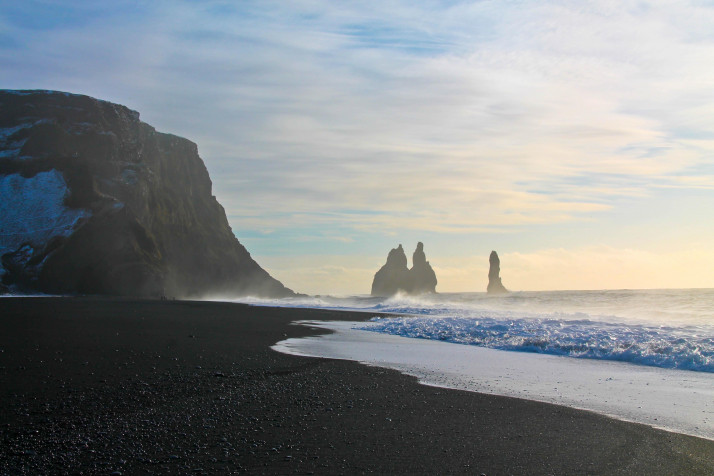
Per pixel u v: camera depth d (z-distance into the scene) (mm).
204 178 105562
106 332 22469
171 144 98062
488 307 52625
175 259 85000
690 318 32969
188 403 10648
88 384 12117
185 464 7383
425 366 15953
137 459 7543
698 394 12219
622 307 50406
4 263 63375
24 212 67812
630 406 11016
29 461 7414
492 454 7914
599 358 17859
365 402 11031
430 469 7297
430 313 42969
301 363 15820
